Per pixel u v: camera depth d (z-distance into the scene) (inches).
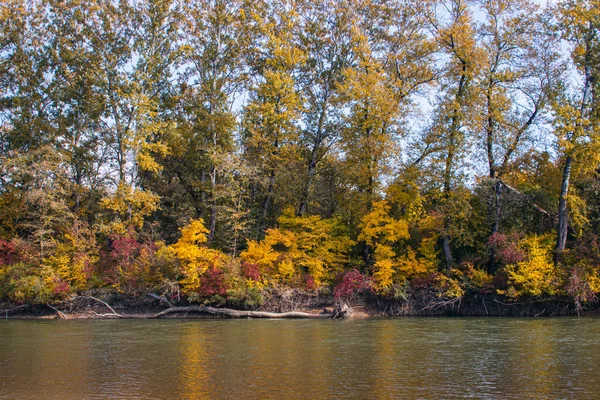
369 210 1533.0
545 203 1422.2
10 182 1697.8
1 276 1422.2
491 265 1402.6
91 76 1581.0
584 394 497.4
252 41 1795.0
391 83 1593.3
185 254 1330.0
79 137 1797.5
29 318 1347.2
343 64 1740.9
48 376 597.3
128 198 1526.8
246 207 1717.5
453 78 1519.4
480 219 1449.3
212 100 1674.5
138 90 1612.9
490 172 1438.2
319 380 562.9
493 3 1453.0
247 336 923.4
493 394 500.1
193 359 693.9
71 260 1435.8
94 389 534.6
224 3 1721.2
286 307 1354.6
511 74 1412.4
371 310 1368.1
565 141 1261.1
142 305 1386.6
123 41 1706.4
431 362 660.1
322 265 1459.2
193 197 1797.5
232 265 1352.1
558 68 1396.4
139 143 1540.4
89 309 1386.6
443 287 1349.7
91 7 1668.3
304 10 1755.7
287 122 1617.9
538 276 1241.4
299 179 1604.3
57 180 1603.1
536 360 665.0
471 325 1069.1
